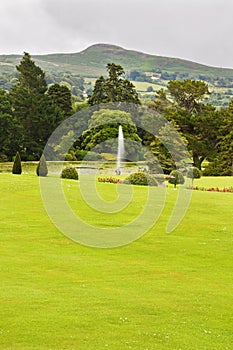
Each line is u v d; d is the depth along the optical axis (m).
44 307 16.02
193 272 21.67
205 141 91.75
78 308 16.02
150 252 25.44
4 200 37.91
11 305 16.09
